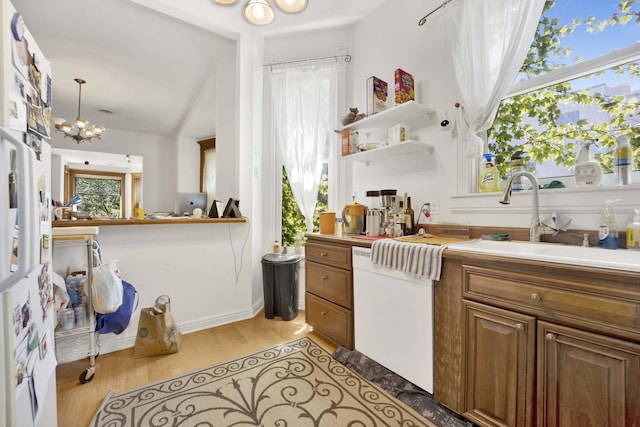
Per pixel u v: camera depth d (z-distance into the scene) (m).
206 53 3.04
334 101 2.69
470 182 1.81
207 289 2.39
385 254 1.59
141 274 2.10
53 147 5.27
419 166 2.08
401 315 1.53
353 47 2.68
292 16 2.60
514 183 1.61
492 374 1.16
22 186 0.68
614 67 1.37
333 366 1.78
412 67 2.15
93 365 1.68
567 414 0.96
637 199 1.21
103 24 2.57
